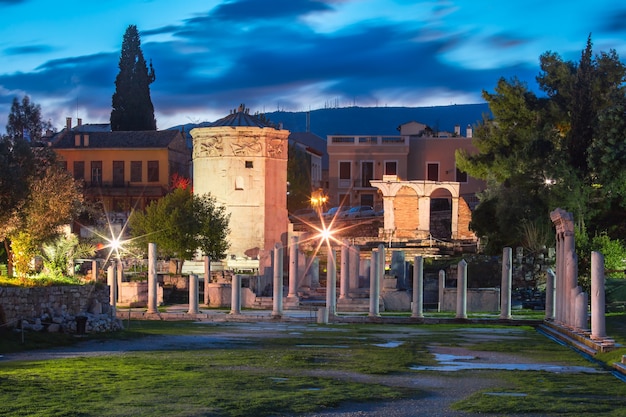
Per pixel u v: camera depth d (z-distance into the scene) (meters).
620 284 65.00
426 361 32.66
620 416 20.69
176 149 118.81
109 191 115.00
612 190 73.00
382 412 21.09
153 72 133.25
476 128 92.25
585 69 78.50
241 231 86.25
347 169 123.06
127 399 22.28
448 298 64.38
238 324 53.62
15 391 23.39
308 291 74.19
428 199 102.06
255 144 86.44
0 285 40.97
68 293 43.03
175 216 79.56
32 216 53.03
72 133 117.88
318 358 32.97
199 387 24.39
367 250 92.56
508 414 20.94
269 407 21.34
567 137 80.50
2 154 48.16
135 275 77.00
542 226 74.94
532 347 38.88
